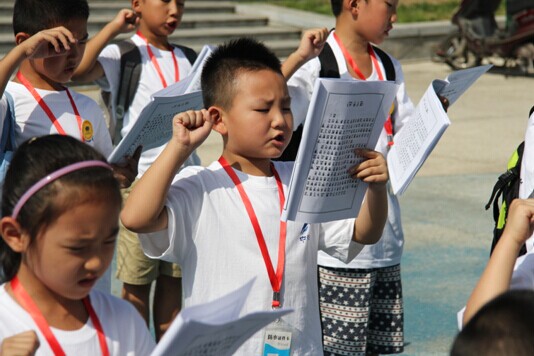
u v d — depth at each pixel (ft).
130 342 9.05
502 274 9.00
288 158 16.30
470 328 6.86
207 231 11.32
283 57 52.80
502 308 6.84
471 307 8.93
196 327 7.43
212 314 7.74
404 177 12.01
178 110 13.34
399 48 55.72
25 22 14.93
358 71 17.06
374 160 11.22
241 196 11.50
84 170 8.14
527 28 48.57
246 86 11.35
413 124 12.43
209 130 10.76
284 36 54.49
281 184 11.88
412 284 22.40
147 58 18.79
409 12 60.13
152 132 13.21
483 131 38.52
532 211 9.25
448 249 24.91
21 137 14.42
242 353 11.28
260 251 11.40
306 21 55.06
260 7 57.52
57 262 8.11
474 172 32.53
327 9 59.67
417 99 44.70
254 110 11.32
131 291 17.69
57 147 8.29
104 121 15.55
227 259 11.33
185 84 14.33
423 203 28.91
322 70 16.61
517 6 48.67
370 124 11.05
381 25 16.90
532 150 12.73
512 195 13.43
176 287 17.99
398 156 12.56
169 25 18.93
